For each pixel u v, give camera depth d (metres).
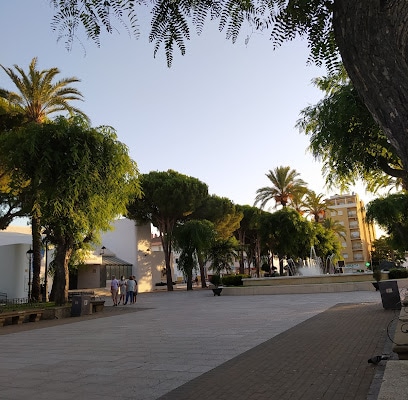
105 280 41.34
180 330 11.13
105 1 2.81
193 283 59.94
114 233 47.38
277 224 43.56
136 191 20.16
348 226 101.69
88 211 18.39
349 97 8.66
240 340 8.96
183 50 3.02
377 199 38.28
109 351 8.38
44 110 24.92
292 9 2.84
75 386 5.71
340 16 2.14
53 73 23.98
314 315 12.98
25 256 31.09
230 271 51.44
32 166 17.44
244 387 5.25
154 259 48.03
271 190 47.31
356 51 2.05
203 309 17.66
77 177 16.92
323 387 5.03
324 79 9.23
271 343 8.38
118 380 5.94
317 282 27.22
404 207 36.50
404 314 7.33
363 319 11.23
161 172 40.84
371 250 99.56
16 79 23.52
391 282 13.07
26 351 9.01
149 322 13.66
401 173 9.07
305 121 10.20
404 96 1.88
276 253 47.28
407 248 41.66
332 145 9.69
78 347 9.15
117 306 22.11
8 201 23.61
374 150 9.16
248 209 52.50
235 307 17.70
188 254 39.66
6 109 23.50
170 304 22.14
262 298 22.70
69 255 19.36
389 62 1.91
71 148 16.89
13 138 17.98
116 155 18.50
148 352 8.02
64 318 16.89
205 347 8.30
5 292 30.77
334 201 104.12
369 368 5.80
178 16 2.96
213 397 4.91
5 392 5.52
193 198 39.09
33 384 5.91
